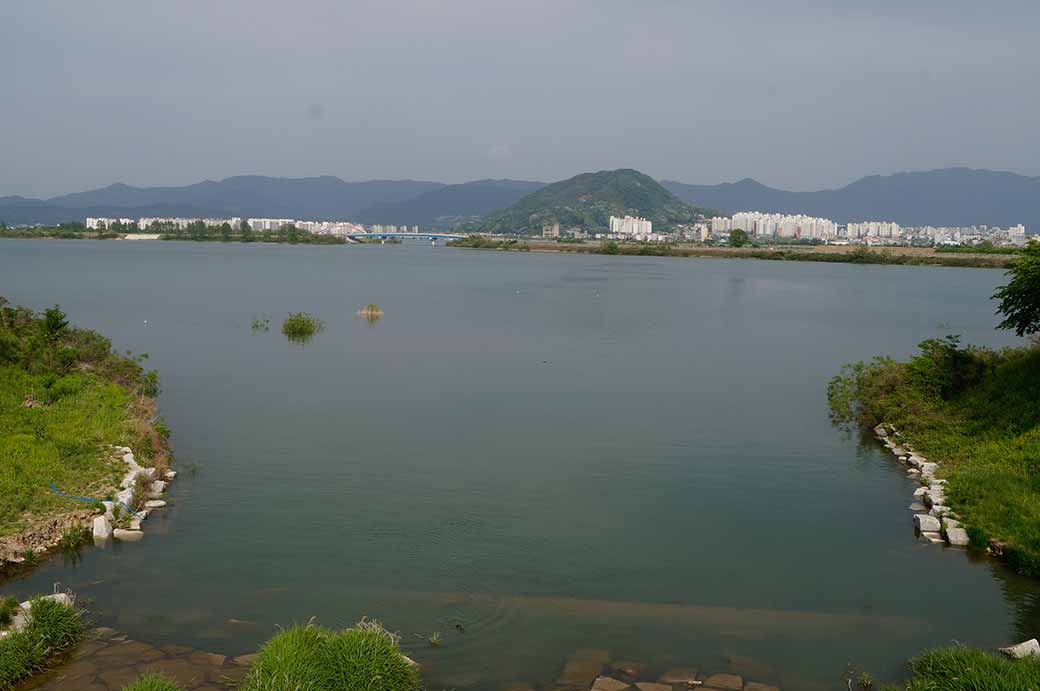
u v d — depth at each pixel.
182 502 16.17
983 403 21.70
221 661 10.17
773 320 54.75
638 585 12.80
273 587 12.40
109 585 12.32
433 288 78.12
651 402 26.67
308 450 20.03
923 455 20.06
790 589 12.76
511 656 10.53
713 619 11.69
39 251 145.25
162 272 92.31
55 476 15.64
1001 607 12.20
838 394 26.81
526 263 143.25
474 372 31.72
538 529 15.07
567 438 21.72
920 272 127.25
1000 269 135.75
